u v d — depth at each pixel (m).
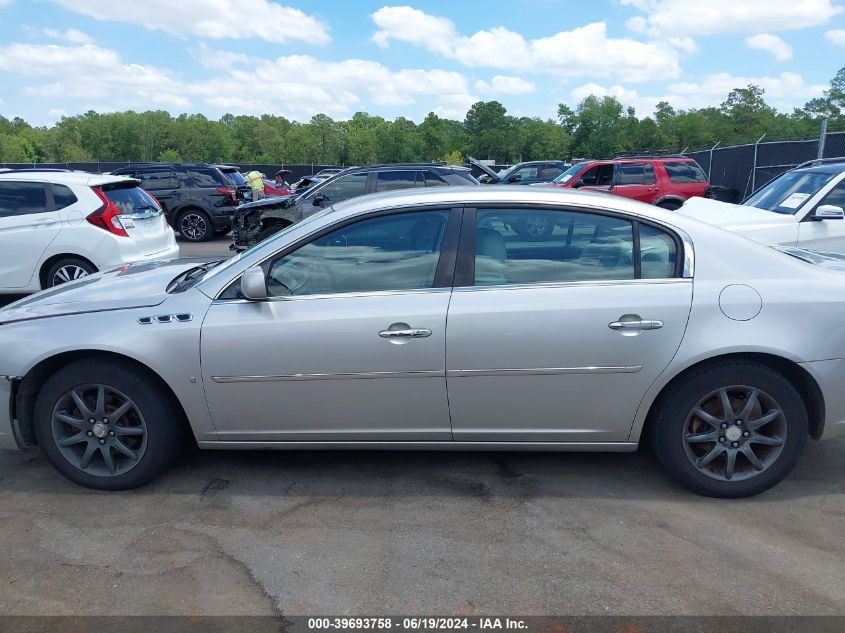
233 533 3.28
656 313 3.36
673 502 3.54
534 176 22.89
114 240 8.00
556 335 3.36
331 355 3.43
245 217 11.72
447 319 3.39
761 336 3.33
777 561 3.00
